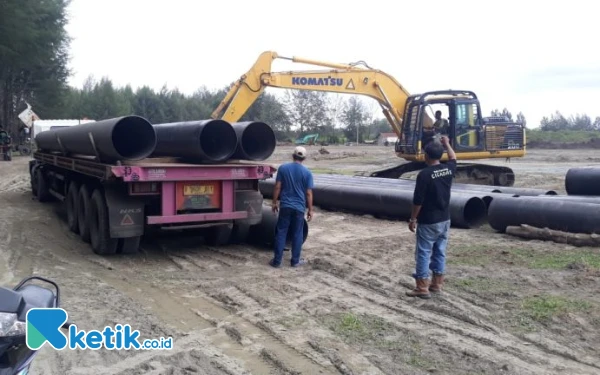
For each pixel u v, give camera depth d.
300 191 8.41
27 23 35.81
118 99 78.62
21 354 3.28
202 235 10.59
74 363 5.00
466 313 6.18
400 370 4.88
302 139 77.44
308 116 87.69
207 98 93.69
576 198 10.98
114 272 8.16
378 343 5.47
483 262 8.34
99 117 76.19
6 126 52.25
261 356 5.22
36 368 4.88
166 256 9.21
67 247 9.77
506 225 10.62
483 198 11.59
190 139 8.78
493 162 34.69
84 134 9.13
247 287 7.30
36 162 15.95
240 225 9.66
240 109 18.23
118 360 5.08
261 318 6.16
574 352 5.21
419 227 6.75
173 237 10.63
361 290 7.18
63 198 12.62
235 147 8.96
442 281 7.00
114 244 9.00
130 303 6.67
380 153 45.75
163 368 4.91
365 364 4.99
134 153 8.38
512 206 10.44
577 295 6.73
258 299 6.81
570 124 92.62
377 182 15.29
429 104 18.33
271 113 85.50
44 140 13.81
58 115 57.88
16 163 31.89
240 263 8.70
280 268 8.37
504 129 18.84
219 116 18.22
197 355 5.21
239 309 6.50
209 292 7.19
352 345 5.42
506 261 8.36
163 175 8.39
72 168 10.65
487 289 6.99
